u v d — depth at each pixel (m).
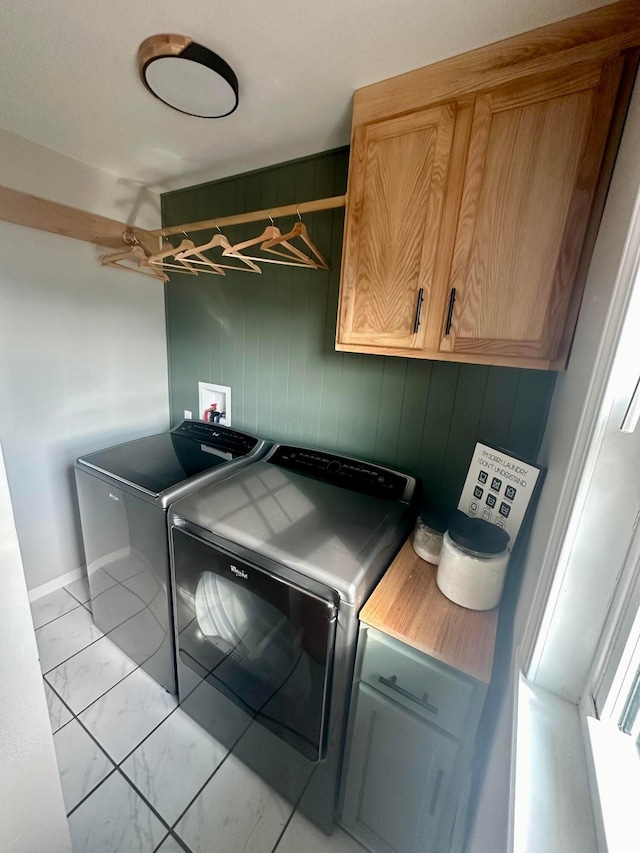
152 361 2.23
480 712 0.84
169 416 2.39
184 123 1.30
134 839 1.12
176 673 1.48
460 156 0.94
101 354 1.98
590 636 0.62
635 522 0.55
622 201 0.65
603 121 0.78
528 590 0.84
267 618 1.09
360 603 0.96
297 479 1.55
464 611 0.97
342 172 1.46
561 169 0.83
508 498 1.08
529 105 0.85
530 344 0.93
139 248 1.62
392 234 1.08
